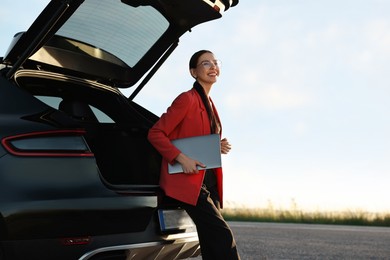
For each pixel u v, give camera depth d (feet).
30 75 9.62
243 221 34.42
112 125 10.75
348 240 20.71
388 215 31.27
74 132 8.16
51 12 8.28
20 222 7.39
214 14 10.08
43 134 7.91
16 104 8.19
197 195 8.79
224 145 9.98
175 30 10.95
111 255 8.13
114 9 9.91
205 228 8.86
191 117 9.23
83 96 11.23
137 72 11.80
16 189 7.50
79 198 7.80
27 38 8.61
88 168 8.07
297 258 16.08
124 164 10.50
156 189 9.07
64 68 10.25
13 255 7.44
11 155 7.69
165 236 8.93
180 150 8.99
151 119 12.18
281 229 25.21
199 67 9.63
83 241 7.80
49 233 7.57
